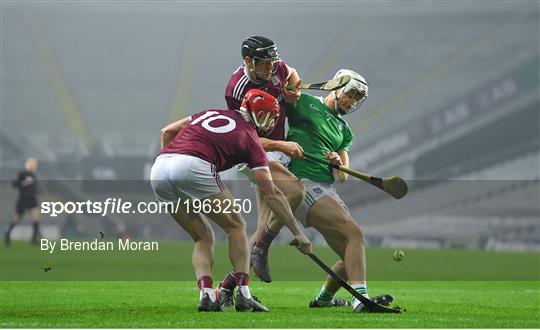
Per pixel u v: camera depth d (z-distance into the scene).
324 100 30.42
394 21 179.62
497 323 25.08
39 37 181.38
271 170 28.72
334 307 30.03
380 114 163.75
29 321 24.08
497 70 167.00
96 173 141.12
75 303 31.61
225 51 181.00
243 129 26.06
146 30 182.38
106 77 176.25
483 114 150.88
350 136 31.06
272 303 32.56
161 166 26.00
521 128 150.12
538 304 34.34
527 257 83.50
